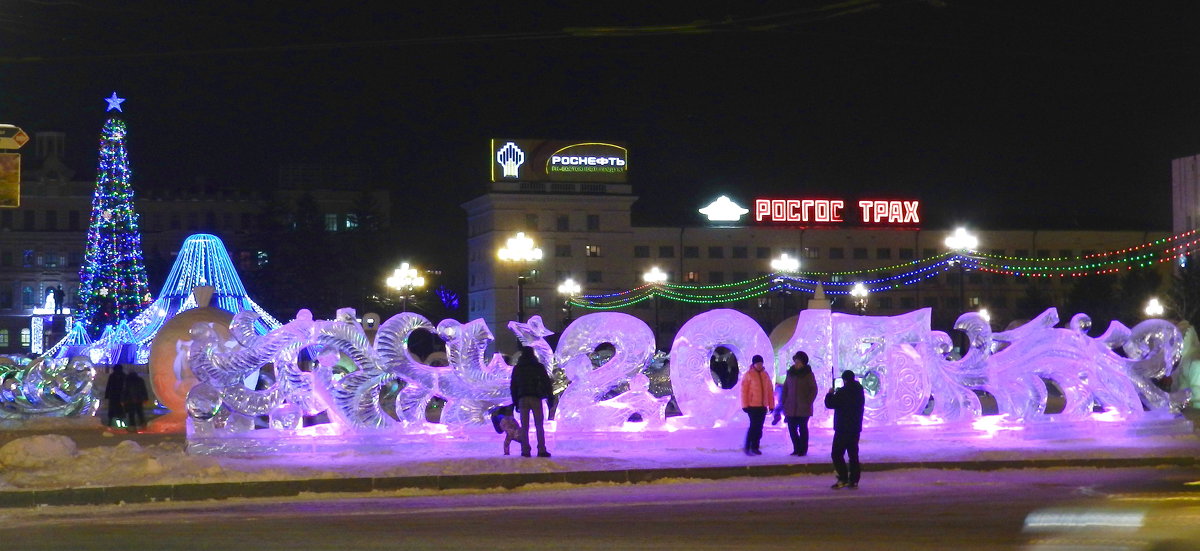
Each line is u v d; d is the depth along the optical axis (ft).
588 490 55.36
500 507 48.83
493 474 56.34
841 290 307.99
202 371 68.90
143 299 226.17
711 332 75.61
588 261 304.30
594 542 39.34
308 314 70.54
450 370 71.77
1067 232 313.53
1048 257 314.14
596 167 307.37
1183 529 41.39
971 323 78.79
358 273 332.19
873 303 311.68
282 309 323.98
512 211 301.43
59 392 101.71
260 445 68.33
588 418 73.20
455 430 71.82
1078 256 314.14
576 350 73.67
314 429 70.18
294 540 40.06
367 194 337.93
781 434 76.33
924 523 43.34
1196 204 249.75
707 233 309.63
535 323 73.61
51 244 362.74
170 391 94.63
